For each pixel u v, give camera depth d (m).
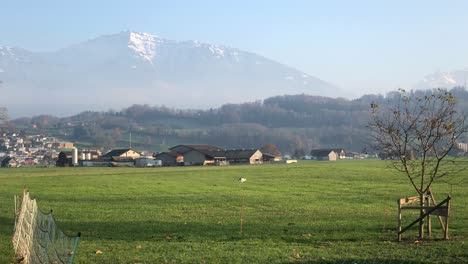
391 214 33.53
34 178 85.75
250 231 26.64
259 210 36.81
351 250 20.61
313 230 26.69
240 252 20.36
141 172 110.00
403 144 24.69
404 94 26.88
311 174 85.69
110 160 197.12
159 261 18.94
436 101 23.83
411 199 24.17
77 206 40.31
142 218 32.84
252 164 169.62
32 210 18.92
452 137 23.94
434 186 54.69
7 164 195.88
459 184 56.34
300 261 18.58
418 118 23.86
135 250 21.12
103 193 52.84
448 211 22.80
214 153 189.12
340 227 27.66
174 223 30.30
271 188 57.69
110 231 27.33
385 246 21.38
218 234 25.78
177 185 64.94
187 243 22.78
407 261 18.28
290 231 26.42
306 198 45.22
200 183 68.88
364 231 26.11
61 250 16.16
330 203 40.91
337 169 102.12
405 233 25.11
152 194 51.16
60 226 29.25
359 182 64.19
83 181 75.50
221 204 41.09
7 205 41.00
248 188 58.31
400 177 71.81
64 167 169.62
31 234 18.39
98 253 20.50
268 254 19.89
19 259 18.95
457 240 22.41
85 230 27.73
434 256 18.95
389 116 25.08
